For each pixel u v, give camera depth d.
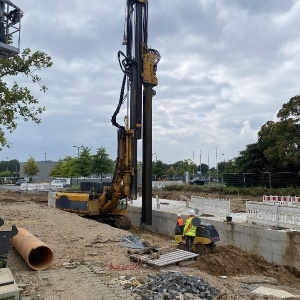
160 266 10.06
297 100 34.59
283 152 34.28
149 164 24.45
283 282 13.58
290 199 23.95
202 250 14.55
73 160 50.75
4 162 134.38
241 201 31.41
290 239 15.31
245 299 8.14
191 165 79.62
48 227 14.96
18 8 10.55
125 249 12.03
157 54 24.42
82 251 11.50
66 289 7.92
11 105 18.14
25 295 7.45
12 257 10.05
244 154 44.16
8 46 10.23
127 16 24.03
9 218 16.59
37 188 49.88
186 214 22.55
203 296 7.91
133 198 22.77
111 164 47.59
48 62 18.89
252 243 17.16
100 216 23.02
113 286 8.19
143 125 24.42
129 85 23.25
